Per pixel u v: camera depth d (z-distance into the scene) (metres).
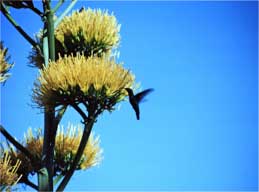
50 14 1.91
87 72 1.68
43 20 1.92
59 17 1.96
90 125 1.71
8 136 1.71
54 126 1.81
